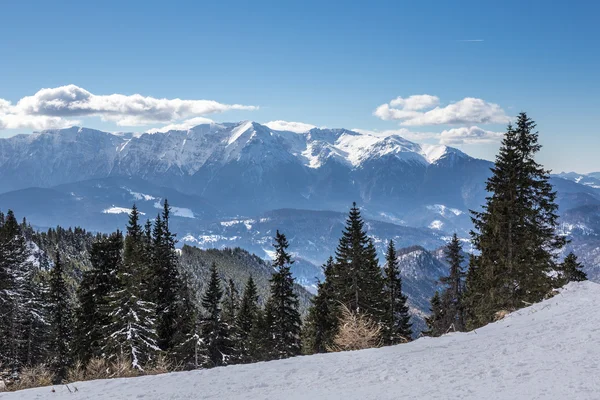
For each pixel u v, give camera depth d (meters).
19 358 44.94
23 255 49.25
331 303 46.44
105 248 42.25
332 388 7.88
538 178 30.17
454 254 39.72
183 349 42.84
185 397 8.31
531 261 29.62
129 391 9.14
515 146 30.48
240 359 50.44
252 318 58.47
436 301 44.38
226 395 8.20
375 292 44.41
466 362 8.51
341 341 16.83
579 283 15.85
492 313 30.56
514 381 6.85
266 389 8.34
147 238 49.28
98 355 35.41
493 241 30.88
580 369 6.96
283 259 48.97
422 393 6.87
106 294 40.31
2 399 9.59
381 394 7.13
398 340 44.94
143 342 34.88
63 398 9.15
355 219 45.97
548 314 13.24
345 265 44.81
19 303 45.06
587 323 10.42
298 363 10.27
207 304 49.81
